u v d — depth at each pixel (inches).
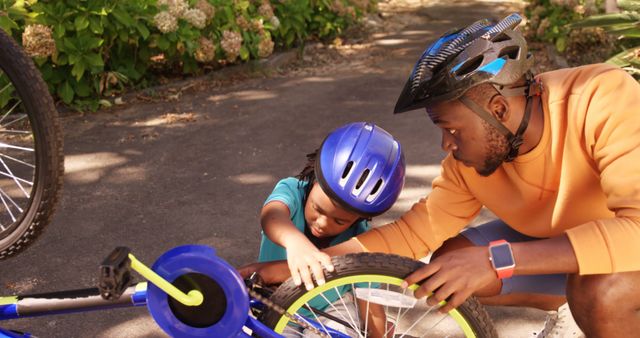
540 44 306.3
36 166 78.9
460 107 68.2
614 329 73.9
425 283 66.6
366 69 284.5
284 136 201.2
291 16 300.8
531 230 81.3
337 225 80.0
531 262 65.7
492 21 69.8
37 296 71.4
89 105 221.9
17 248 82.5
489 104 68.2
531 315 114.9
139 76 241.4
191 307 66.0
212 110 225.6
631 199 65.9
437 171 175.8
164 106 228.8
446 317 114.1
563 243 66.2
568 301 76.7
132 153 187.3
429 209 84.8
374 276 68.0
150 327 112.9
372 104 232.8
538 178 75.2
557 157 73.1
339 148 74.3
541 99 72.2
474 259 66.5
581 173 72.7
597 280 72.6
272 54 294.4
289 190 83.1
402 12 429.7
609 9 209.0
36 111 76.9
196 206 156.1
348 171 73.8
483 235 89.7
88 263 132.5
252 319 68.5
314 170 77.3
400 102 71.4
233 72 267.7
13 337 75.7
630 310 72.6
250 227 146.7
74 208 154.3
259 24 274.8
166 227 146.5
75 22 213.2
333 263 68.5
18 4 207.9
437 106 69.2
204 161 182.1
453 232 85.7
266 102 234.8
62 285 125.3
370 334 83.2
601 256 65.2
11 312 71.6
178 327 66.5
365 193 73.3
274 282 76.0
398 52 318.0
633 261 65.1
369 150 73.7
